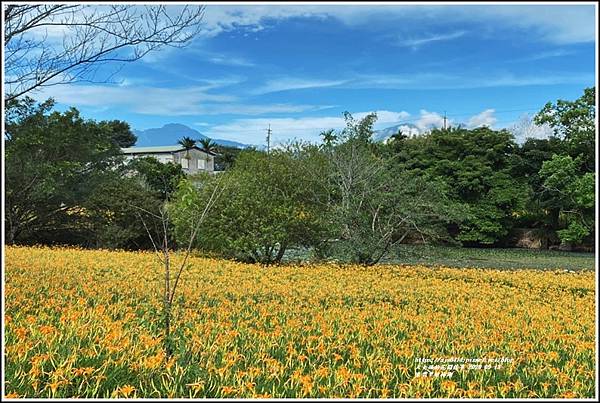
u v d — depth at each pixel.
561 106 28.80
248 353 5.24
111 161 22.77
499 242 31.09
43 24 5.39
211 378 4.29
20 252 14.77
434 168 30.25
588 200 25.50
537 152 28.91
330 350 5.73
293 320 7.10
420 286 11.97
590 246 28.08
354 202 16.11
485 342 6.32
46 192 18.56
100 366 4.32
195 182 16.62
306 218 15.71
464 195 30.23
